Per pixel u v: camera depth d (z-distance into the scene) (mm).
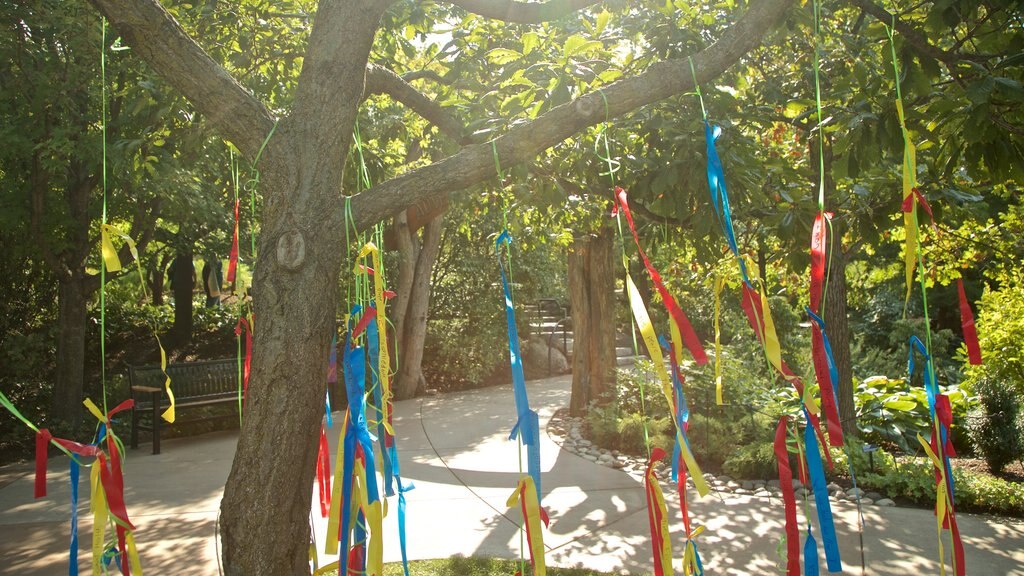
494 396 11188
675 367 1776
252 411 2078
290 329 2094
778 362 1612
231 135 2307
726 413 7051
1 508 5387
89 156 7152
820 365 1578
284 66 5047
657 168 3475
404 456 7121
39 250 8547
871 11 3211
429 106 3457
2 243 9359
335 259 2193
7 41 7180
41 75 7203
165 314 15375
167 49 2229
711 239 3684
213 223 9867
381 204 2260
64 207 8367
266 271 2141
